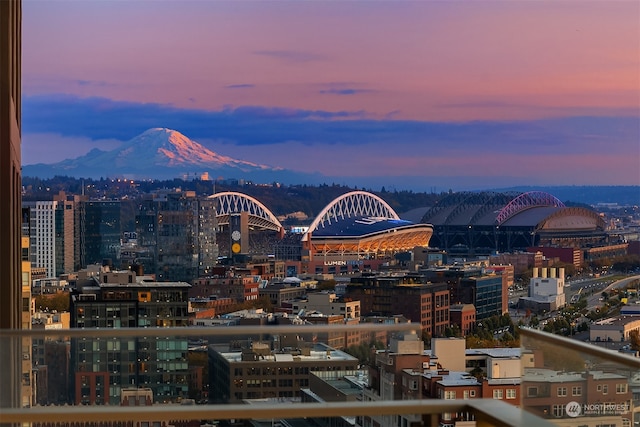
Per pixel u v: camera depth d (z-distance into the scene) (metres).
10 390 3.24
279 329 3.35
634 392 2.64
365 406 2.86
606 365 2.69
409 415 2.89
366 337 3.28
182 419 2.92
